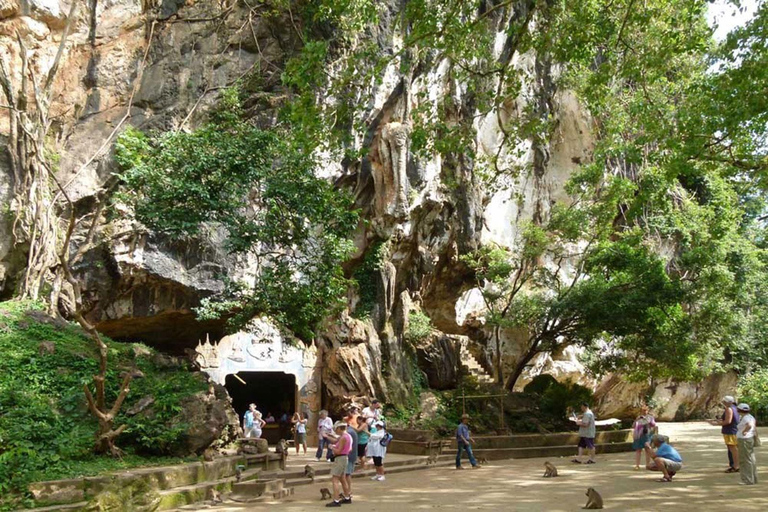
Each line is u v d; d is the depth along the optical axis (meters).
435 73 26.45
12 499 10.18
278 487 13.57
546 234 28.69
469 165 28.27
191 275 21.77
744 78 13.32
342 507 11.98
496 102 16.12
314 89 23.22
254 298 17.86
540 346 27.44
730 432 16.16
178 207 16.83
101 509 10.23
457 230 28.19
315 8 23.91
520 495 13.36
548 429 25.06
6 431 11.68
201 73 23.73
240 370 24.73
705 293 29.00
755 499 12.05
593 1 15.09
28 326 15.91
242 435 18.08
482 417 25.06
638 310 24.62
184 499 11.89
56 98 22.20
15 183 20.19
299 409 24.95
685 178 37.09
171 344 25.30
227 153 17.14
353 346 24.61
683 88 20.55
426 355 27.44
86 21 23.25
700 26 16.30
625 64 14.92
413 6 14.34
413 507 11.92
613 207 26.09
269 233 17.41
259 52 23.75
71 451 11.96
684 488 13.70
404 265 27.27
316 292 17.89
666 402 39.84
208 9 24.45
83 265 20.94
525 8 30.22
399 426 23.34
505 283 28.42
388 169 24.39
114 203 19.89
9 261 19.80
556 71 34.31
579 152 35.97
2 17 21.47
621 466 18.89
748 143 15.54
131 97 21.59
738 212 31.00
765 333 38.72
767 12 13.16
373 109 24.69
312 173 18.72
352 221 18.73
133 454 13.05
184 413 13.95
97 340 12.79
